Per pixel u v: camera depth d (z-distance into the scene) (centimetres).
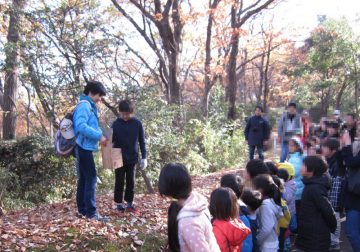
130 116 644
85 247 484
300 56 3709
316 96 3738
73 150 559
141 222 611
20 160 1096
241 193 395
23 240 489
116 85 1083
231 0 1827
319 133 1195
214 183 1108
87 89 559
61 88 1035
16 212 786
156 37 1902
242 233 328
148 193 959
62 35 1033
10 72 1091
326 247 473
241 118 2334
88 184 568
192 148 1471
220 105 1958
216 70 1947
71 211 695
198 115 1855
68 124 554
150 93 1160
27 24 1058
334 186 617
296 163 666
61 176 1120
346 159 494
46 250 466
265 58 3781
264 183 441
